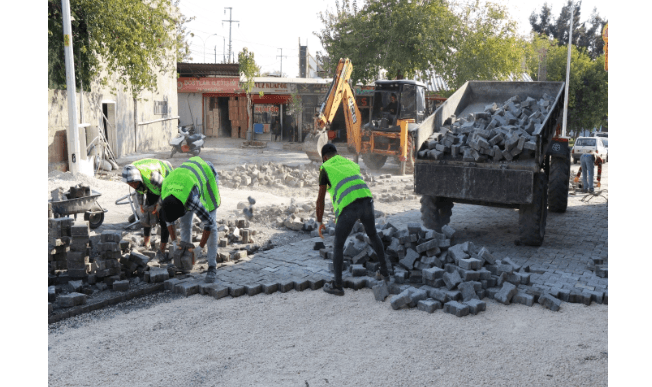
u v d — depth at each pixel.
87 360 4.05
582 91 42.06
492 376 3.80
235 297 5.62
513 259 7.09
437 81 31.80
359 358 4.10
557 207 11.09
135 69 16.89
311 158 17.45
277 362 4.03
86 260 6.16
